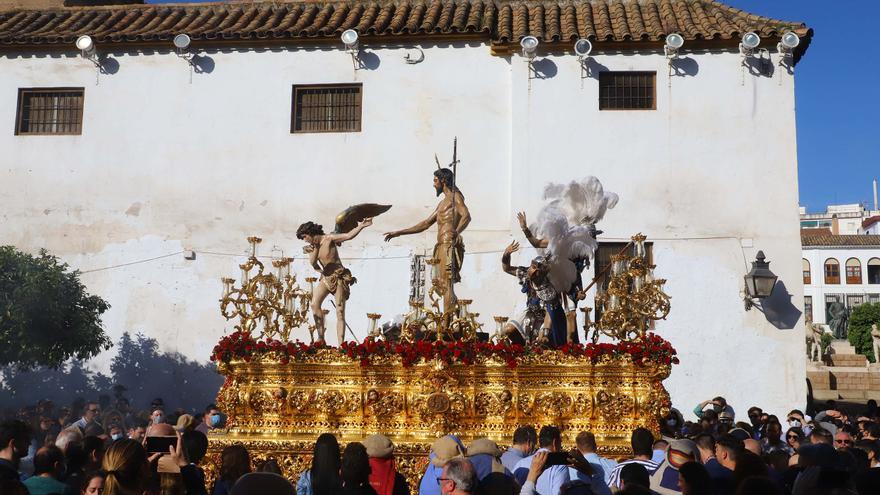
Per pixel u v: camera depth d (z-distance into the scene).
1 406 25.12
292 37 25.67
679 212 24.38
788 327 23.75
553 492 9.17
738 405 23.58
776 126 24.50
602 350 14.34
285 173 25.66
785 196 24.28
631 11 26.80
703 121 24.64
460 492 7.80
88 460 9.95
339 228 16.52
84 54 26.00
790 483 10.27
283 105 25.89
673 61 24.89
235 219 25.62
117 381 25.17
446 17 26.25
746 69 24.73
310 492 10.05
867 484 7.67
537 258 15.87
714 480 9.82
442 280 15.66
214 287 25.42
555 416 14.33
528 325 15.70
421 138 25.44
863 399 42.84
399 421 14.47
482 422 14.38
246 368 14.76
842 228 120.19
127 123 26.19
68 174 26.11
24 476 14.03
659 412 14.41
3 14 28.36
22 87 26.45
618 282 15.26
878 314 65.50
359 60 25.80
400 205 25.22
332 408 14.54
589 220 16.02
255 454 14.34
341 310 15.88
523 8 27.02
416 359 14.33
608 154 24.69
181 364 25.14
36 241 25.89
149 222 25.80
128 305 25.50
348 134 25.64
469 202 25.09
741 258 24.11
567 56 25.06
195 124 26.03
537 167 24.77
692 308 23.98
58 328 21.58
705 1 26.88
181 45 25.41
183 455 9.32
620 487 9.48
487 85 25.50
